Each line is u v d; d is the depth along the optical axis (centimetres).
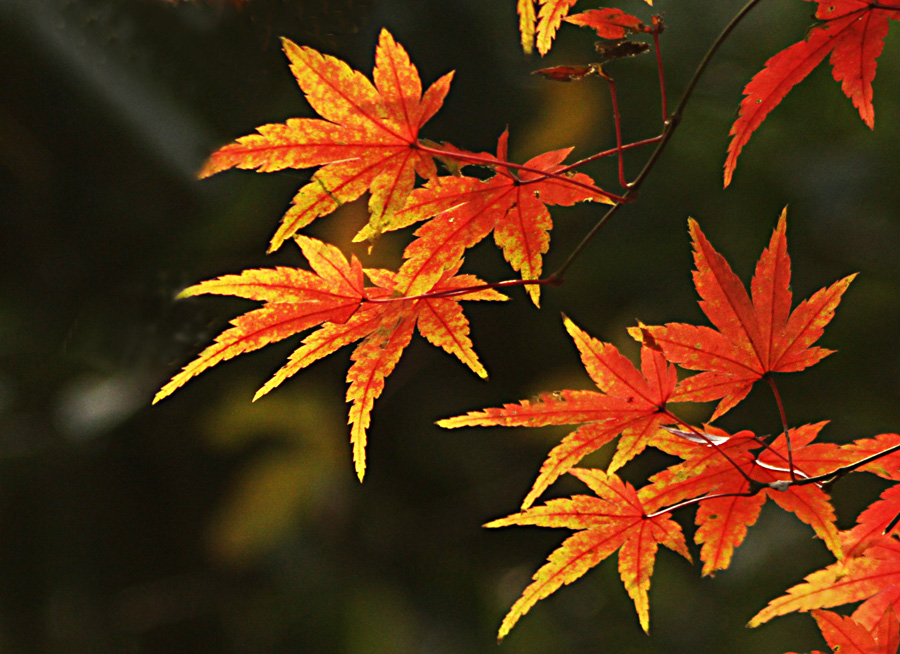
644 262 288
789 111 294
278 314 145
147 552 292
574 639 292
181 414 277
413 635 287
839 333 281
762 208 287
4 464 277
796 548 268
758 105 148
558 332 291
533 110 256
